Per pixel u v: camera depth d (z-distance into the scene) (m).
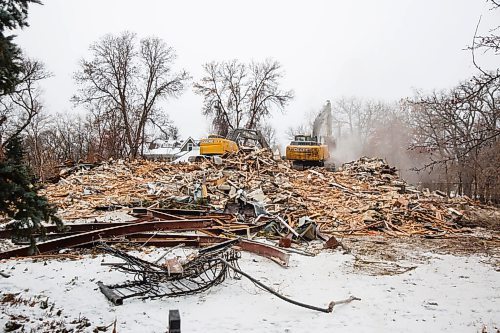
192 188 17.80
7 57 4.57
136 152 42.84
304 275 8.39
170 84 44.12
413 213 15.73
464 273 8.77
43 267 8.04
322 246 11.49
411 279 8.26
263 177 20.22
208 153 24.27
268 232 12.52
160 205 15.27
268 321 5.86
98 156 36.44
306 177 21.05
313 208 16.06
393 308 6.55
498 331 5.65
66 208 15.29
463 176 27.97
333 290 7.44
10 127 37.50
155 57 43.56
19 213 4.80
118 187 18.84
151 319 5.71
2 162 4.74
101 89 41.75
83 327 5.32
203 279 7.31
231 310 6.21
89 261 8.59
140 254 9.48
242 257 9.64
